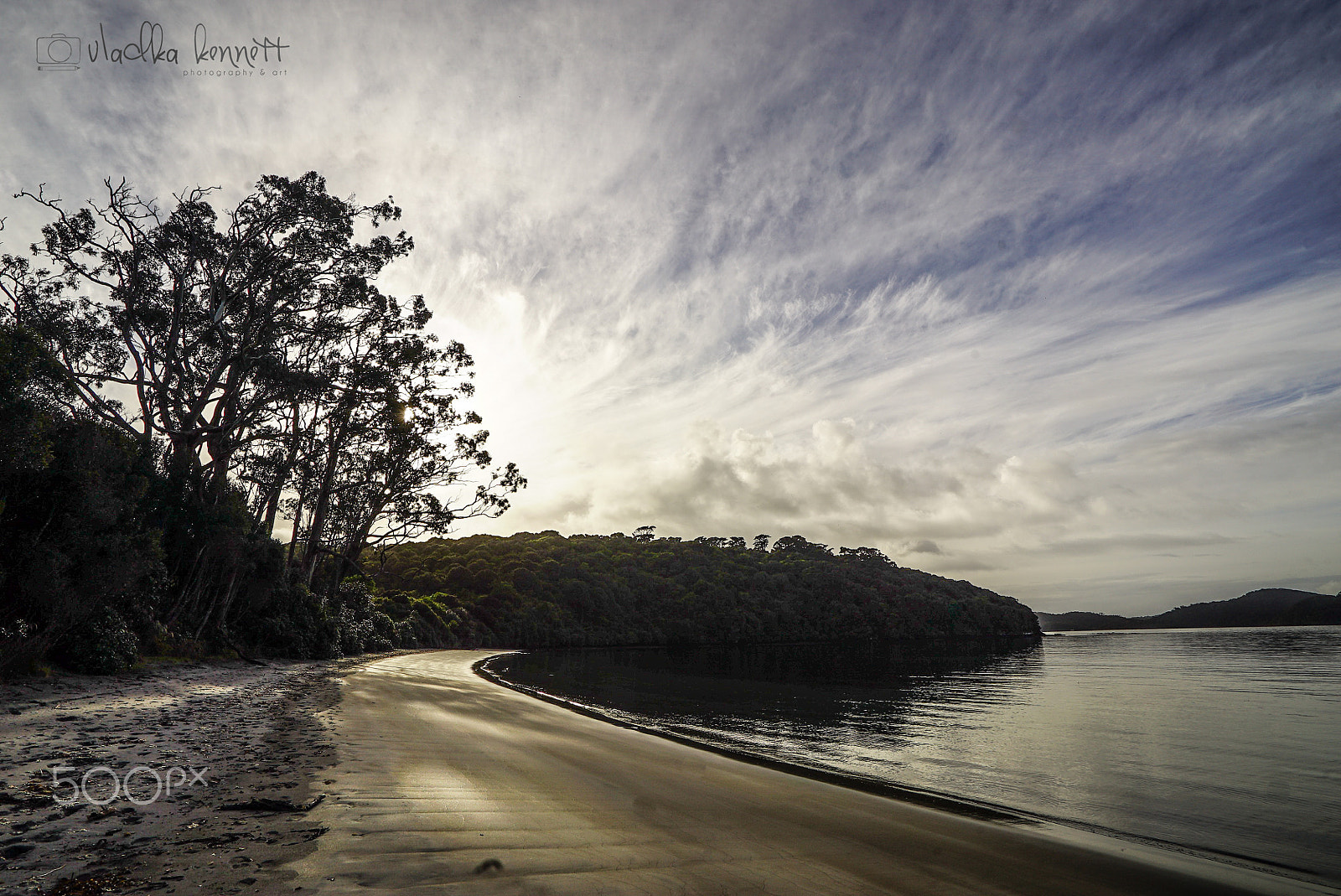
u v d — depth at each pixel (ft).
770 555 571.28
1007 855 18.89
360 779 21.90
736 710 64.95
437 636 229.25
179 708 37.96
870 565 556.51
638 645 369.71
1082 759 39.50
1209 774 35.42
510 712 49.70
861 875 16.16
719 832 19.11
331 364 115.34
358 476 136.77
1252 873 19.01
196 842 14.80
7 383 41.96
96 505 49.01
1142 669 126.21
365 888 12.67
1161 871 18.34
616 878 14.44
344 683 63.82
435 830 16.88
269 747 27.22
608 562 434.30
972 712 64.18
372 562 262.47
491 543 440.45
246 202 104.78
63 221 90.99
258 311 106.52
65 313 90.89
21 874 12.38
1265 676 102.37
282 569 101.55
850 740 46.21
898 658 192.44
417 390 128.26
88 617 49.34
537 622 317.42
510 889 13.23
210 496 88.58
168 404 95.20
